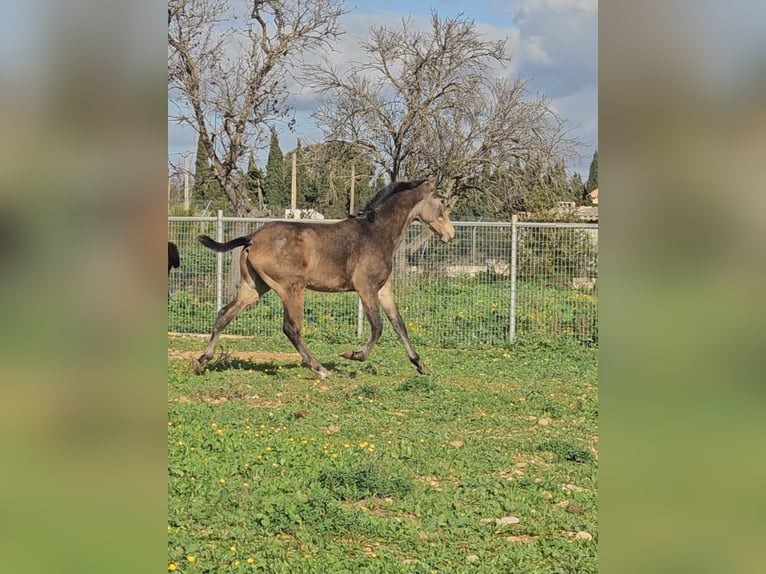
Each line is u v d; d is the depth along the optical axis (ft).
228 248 33.50
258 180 79.82
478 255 45.96
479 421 26.63
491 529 16.31
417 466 20.88
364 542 15.57
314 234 33.78
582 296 44.91
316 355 40.37
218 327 34.19
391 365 37.86
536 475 20.49
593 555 14.89
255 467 20.21
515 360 40.24
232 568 13.99
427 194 35.68
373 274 34.71
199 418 25.48
